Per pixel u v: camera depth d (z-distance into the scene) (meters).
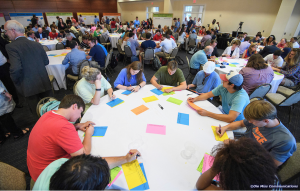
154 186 0.81
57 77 3.05
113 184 0.82
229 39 7.71
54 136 0.92
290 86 2.87
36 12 10.96
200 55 3.29
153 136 1.15
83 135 1.16
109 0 13.70
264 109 0.97
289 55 2.77
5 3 9.80
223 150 0.65
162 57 4.93
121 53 5.16
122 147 1.05
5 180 0.90
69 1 12.02
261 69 2.13
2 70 2.39
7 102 1.74
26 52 1.86
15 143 1.92
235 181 0.56
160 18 8.95
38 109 1.49
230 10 8.43
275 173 0.59
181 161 0.95
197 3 9.60
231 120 1.33
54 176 0.55
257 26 7.78
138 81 2.08
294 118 2.52
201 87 2.30
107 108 1.51
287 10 6.30
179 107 1.55
